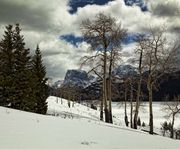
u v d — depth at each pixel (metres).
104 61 33.53
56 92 115.06
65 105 85.00
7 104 40.25
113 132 18.28
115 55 33.44
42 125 15.88
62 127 16.38
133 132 21.42
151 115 27.50
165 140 19.28
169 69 27.06
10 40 41.44
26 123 15.63
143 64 30.16
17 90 40.69
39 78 49.44
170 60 26.98
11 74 40.78
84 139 13.26
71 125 18.17
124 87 44.22
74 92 98.12
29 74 42.66
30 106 42.56
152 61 27.36
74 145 11.40
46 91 49.62
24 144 10.41
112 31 33.03
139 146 14.01
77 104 96.06
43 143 11.00
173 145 16.94
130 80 36.31
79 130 16.28
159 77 27.27
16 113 19.69
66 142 11.82
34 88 44.03
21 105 41.19
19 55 41.53
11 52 41.09
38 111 46.91
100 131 17.56
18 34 42.06
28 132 12.95
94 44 33.41
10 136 11.52
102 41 33.28
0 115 17.16
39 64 50.59
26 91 41.47
